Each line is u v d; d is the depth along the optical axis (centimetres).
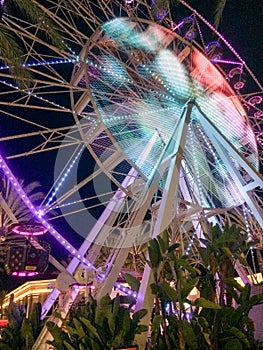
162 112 1573
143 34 1581
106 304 632
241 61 1911
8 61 1200
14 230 1130
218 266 648
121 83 1509
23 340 769
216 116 1681
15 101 1380
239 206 1698
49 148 1438
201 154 1692
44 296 3053
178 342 573
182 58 1642
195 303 566
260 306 962
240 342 557
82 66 1389
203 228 1431
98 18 1695
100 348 568
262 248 1686
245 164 1434
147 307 773
